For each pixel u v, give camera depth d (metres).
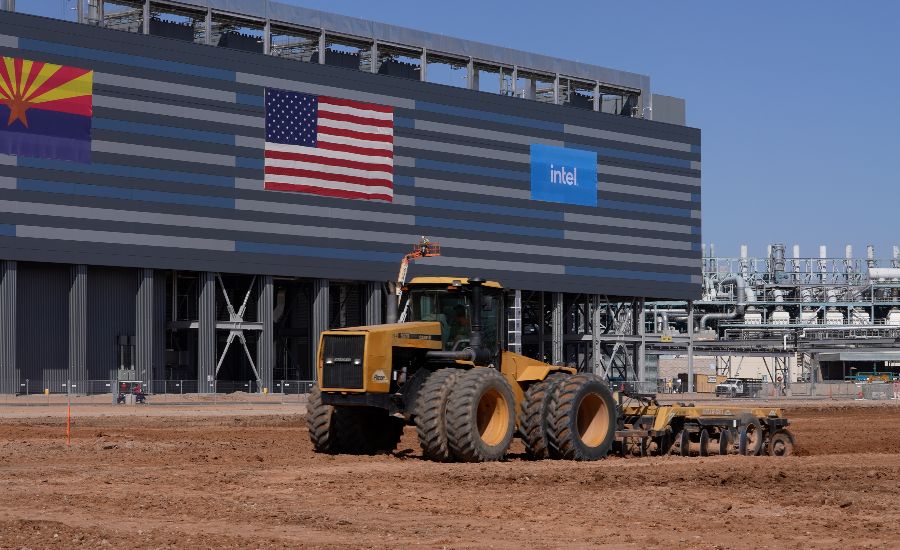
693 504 20.59
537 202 130.62
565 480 23.97
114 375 102.50
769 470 26.25
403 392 27.30
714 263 184.25
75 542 15.65
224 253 107.31
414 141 120.69
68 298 99.94
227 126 107.81
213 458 28.50
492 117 127.19
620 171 139.00
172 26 109.31
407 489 22.28
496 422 27.42
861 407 80.94
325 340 27.52
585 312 144.38
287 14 115.19
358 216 116.00
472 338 28.00
